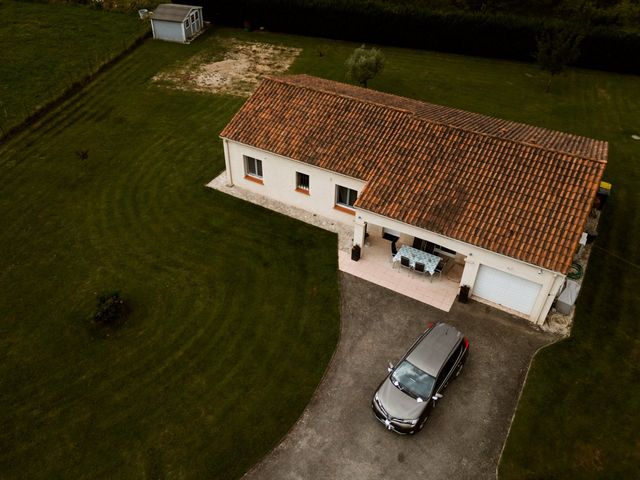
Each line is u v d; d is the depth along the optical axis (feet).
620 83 130.93
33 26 150.82
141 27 152.05
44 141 104.88
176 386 60.18
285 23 152.76
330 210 83.87
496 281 67.41
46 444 54.70
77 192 91.09
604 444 54.34
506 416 57.21
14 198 89.61
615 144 106.01
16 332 66.64
